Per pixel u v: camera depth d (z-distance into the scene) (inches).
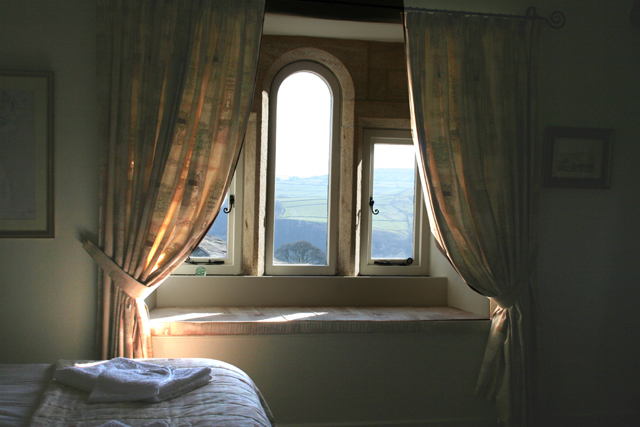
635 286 124.2
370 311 124.3
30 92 98.4
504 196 113.3
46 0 99.2
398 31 130.3
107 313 97.6
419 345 113.5
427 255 144.9
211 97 100.8
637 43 125.0
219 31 101.6
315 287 131.0
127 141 97.5
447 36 113.7
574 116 121.7
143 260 97.6
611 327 123.3
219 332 105.2
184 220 99.8
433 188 112.2
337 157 140.0
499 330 113.5
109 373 68.6
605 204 123.2
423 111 112.2
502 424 113.7
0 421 57.7
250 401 67.0
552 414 119.6
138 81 98.7
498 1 117.6
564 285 121.1
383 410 111.7
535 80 116.3
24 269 98.9
